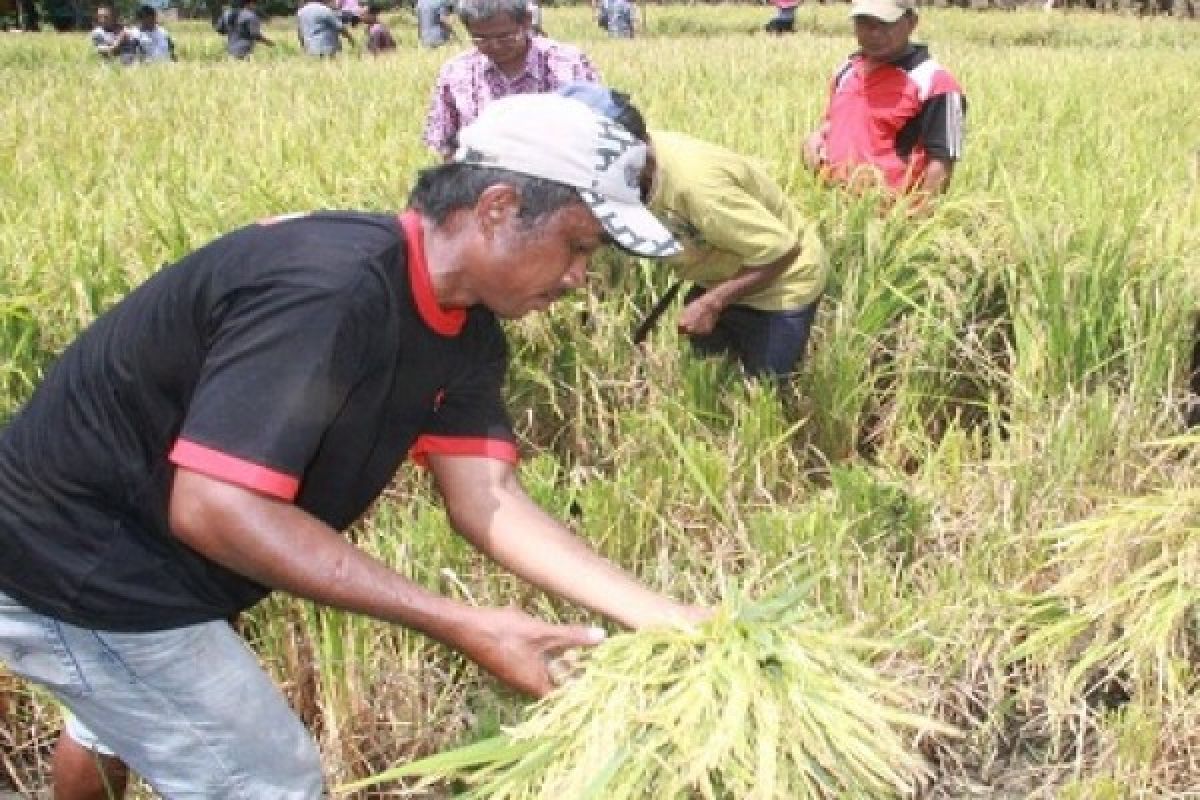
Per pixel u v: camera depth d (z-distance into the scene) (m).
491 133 2.13
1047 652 3.31
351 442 2.25
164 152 6.84
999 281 4.98
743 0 37.44
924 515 3.95
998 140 6.84
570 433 4.73
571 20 30.19
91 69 14.31
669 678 2.26
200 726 2.46
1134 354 4.59
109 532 2.29
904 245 4.89
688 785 2.22
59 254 4.70
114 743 2.51
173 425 2.21
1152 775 3.09
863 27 5.14
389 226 2.19
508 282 2.18
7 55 21.30
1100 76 11.02
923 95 5.18
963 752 3.36
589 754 2.20
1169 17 30.92
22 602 2.35
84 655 2.39
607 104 3.45
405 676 3.32
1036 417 4.47
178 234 4.77
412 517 4.02
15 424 2.38
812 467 4.81
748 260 4.23
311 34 19.25
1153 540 3.27
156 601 2.33
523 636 2.29
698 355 4.73
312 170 5.89
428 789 3.28
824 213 5.06
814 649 2.34
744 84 10.33
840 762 2.24
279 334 2.06
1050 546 3.81
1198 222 5.13
